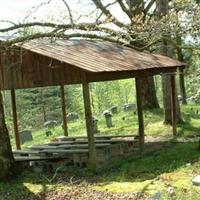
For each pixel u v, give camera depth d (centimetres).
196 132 1850
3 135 1209
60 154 1420
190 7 1561
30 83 1422
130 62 1430
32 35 1236
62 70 1323
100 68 1229
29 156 1455
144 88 2534
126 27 1484
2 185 1157
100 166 1313
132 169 1225
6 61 1471
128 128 2164
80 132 2289
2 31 1224
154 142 1694
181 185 952
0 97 1214
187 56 2725
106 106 4788
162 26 1530
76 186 1100
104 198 961
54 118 4081
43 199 1014
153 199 860
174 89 1783
